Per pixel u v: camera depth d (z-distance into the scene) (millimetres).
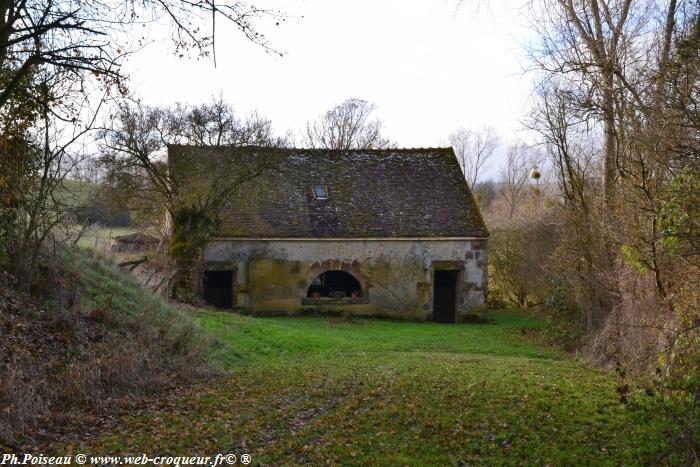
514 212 40906
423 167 27359
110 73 10211
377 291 24203
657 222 9633
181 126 21344
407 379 11148
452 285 25922
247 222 23656
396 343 17734
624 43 14500
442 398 9656
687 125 7906
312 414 8953
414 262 24359
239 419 8500
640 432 7977
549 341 19312
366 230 24125
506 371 12344
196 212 21531
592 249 16438
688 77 8141
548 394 9984
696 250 8531
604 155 16016
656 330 11102
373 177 26625
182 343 12039
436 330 21219
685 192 8406
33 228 11109
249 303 23328
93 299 12438
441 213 25250
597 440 7836
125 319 11984
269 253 23516
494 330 21938
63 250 13547
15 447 6719
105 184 19844
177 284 21016
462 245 24625
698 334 9203
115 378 9312
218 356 12992
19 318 9852
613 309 14406
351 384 10844
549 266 21250
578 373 12492
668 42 11234
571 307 18891
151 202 22266
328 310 23891
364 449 7449
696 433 7398
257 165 22219
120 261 19828
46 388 8141
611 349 13844
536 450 7469
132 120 20328
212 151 21562
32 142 11328
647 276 11883
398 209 25203
